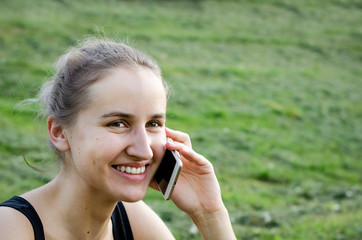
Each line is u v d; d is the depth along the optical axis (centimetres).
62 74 167
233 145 1123
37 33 1692
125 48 170
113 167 160
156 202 683
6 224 158
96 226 177
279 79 1816
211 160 994
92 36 217
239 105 1470
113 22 2072
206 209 198
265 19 2641
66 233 170
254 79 1756
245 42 2241
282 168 1045
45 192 172
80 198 170
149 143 164
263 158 1083
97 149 155
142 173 165
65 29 1811
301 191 877
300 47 2333
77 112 159
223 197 765
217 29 2334
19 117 1029
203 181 199
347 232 576
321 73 2025
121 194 159
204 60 1883
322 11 2936
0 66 1346
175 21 2312
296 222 643
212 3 2730
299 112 1498
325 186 936
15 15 1831
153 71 166
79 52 170
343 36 2577
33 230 162
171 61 1773
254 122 1348
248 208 732
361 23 2814
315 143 1270
